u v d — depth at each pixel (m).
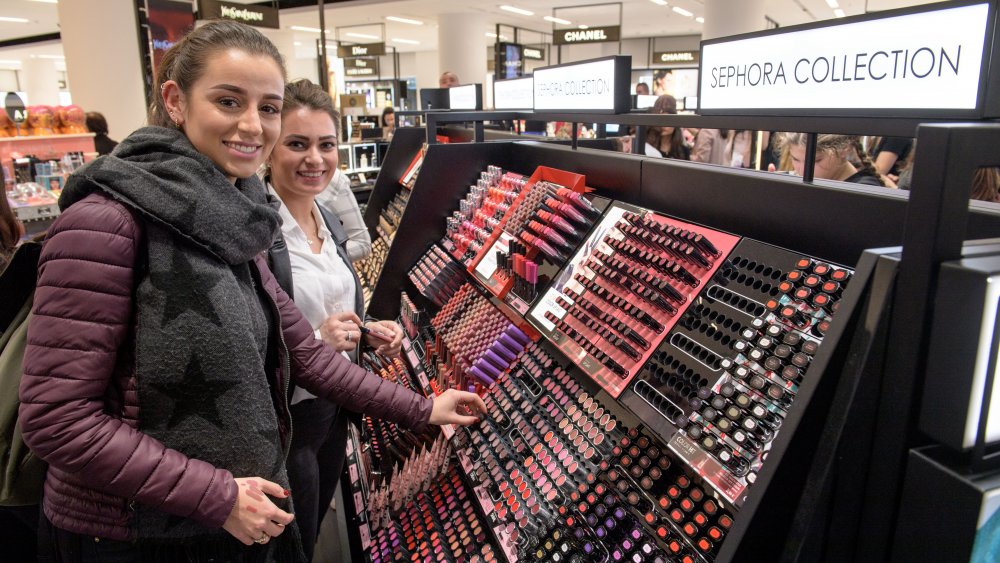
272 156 1.91
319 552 2.45
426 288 2.39
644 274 1.46
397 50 24.38
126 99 7.42
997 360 0.62
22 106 5.26
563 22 16.94
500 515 1.45
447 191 2.65
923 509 0.69
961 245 0.66
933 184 0.65
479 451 1.64
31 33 17.58
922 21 0.90
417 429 1.69
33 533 1.66
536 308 1.75
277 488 1.22
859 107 1.03
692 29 18.89
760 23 9.48
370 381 1.69
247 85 1.17
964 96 0.86
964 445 0.64
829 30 1.07
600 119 1.93
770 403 1.03
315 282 1.93
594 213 1.80
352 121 10.25
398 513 1.89
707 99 1.42
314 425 1.92
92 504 1.13
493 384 1.78
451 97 5.00
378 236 3.81
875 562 0.78
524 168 2.52
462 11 13.87
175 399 1.12
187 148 1.16
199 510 1.10
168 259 1.10
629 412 1.33
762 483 0.83
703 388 1.14
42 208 4.43
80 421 1.01
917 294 0.68
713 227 1.44
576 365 1.50
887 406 0.73
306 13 13.09
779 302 1.13
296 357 1.61
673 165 1.57
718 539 1.02
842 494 0.77
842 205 1.13
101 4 7.11
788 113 1.19
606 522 1.20
